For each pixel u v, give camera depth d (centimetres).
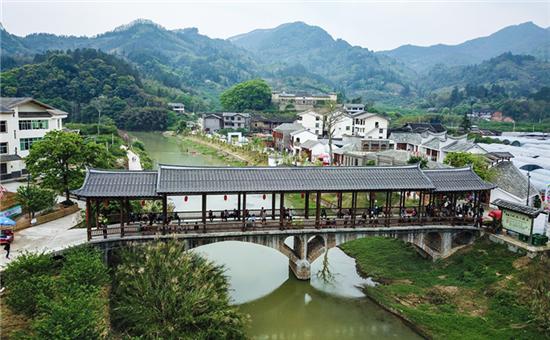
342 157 8362
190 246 3666
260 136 13850
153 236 3556
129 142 11700
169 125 17788
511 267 3672
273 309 3547
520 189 5450
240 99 19125
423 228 4159
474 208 4444
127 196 3438
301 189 3800
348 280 4106
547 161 7444
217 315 2656
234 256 4619
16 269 2631
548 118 17200
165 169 3662
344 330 3247
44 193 4231
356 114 12362
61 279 2672
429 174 4353
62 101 14675
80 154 4794
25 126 6384
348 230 3994
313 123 12694
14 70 15638
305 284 3975
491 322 3131
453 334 3048
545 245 3838
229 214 4097
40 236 3722
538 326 2925
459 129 14262
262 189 3709
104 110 16138
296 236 4069
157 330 2517
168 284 2759
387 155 7294
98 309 2442
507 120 17975
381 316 3444
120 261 3406
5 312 2567
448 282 3791
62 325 2083
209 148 12800
